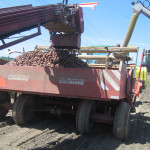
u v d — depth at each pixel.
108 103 4.43
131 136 4.29
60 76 3.86
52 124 4.92
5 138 3.79
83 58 6.49
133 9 7.69
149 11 7.38
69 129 4.57
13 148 3.33
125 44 8.05
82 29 4.98
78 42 5.00
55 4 4.01
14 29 3.01
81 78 3.72
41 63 4.46
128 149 3.49
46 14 3.72
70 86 3.79
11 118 5.38
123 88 3.95
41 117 5.56
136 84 5.52
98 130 4.60
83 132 4.12
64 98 4.92
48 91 3.94
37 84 4.02
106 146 3.60
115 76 3.52
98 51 5.75
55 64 4.39
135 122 5.59
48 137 3.94
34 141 3.68
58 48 5.29
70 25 4.41
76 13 4.70
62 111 4.84
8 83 4.29
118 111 4.01
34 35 3.47
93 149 3.44
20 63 4.73
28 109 4.86
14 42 3.17
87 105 4.13
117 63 6.44
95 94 3.63
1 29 2.79
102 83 3.59
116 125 3.91
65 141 3.70
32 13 3.36
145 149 3.52
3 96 5.22
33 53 4.98
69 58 4.97
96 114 4.23
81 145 3.60
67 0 4.43
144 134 4.47
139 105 8.92
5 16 2.84
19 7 3.26
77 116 4.11
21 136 3.93
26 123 4.81
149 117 6.38
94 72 3.65
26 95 4.78
